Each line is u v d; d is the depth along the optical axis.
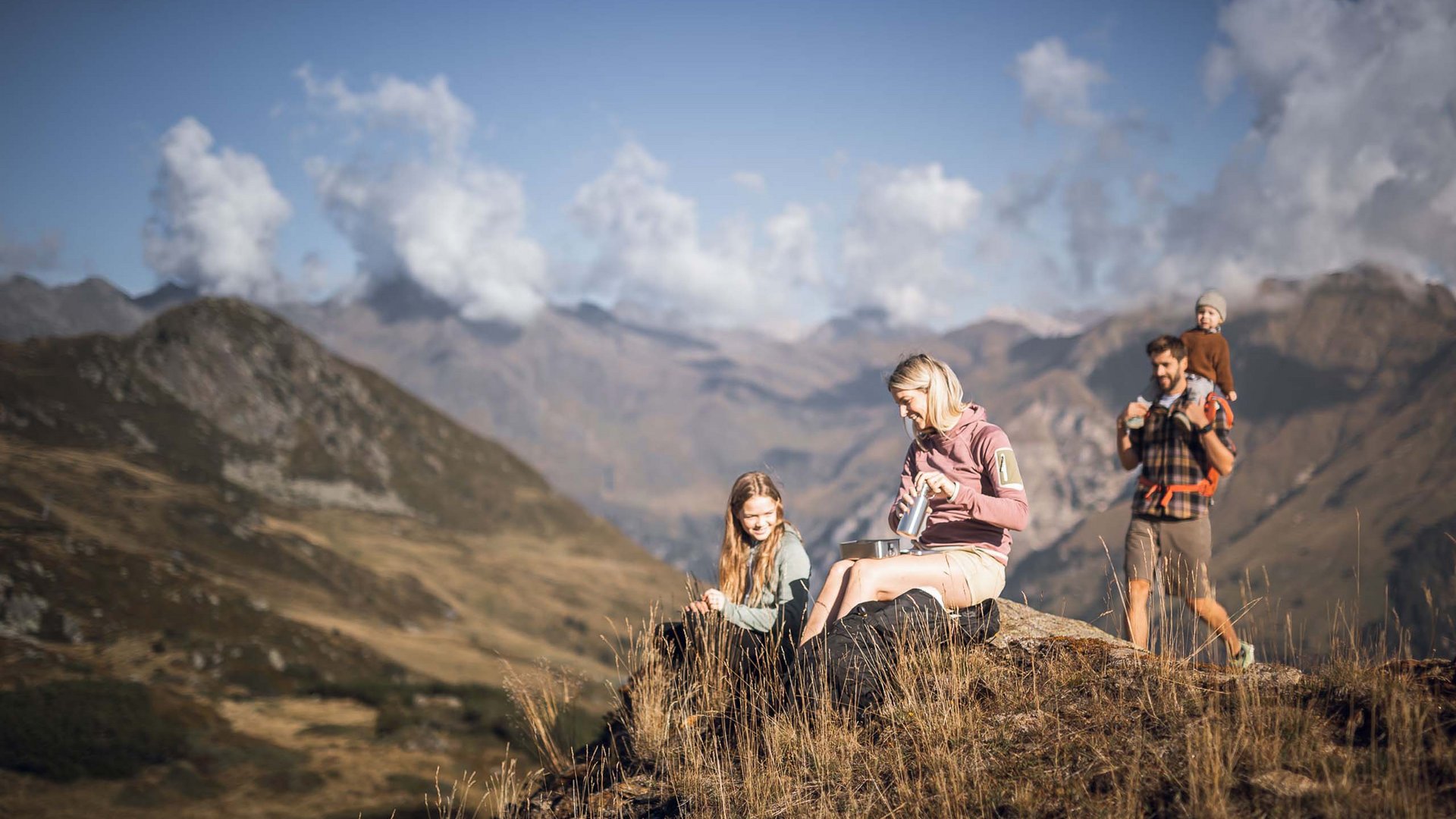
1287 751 3.08
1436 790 2.71
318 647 79.81
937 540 4.78
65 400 190.12
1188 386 5.35
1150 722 3.52
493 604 161.00
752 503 5.04
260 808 29.98
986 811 3.18
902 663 4.18
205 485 177.00
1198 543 5.10
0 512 97.19
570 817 4.35
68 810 28.45
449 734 40.34
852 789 3.65
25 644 55.22
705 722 4.80
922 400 4.69
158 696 39.44
